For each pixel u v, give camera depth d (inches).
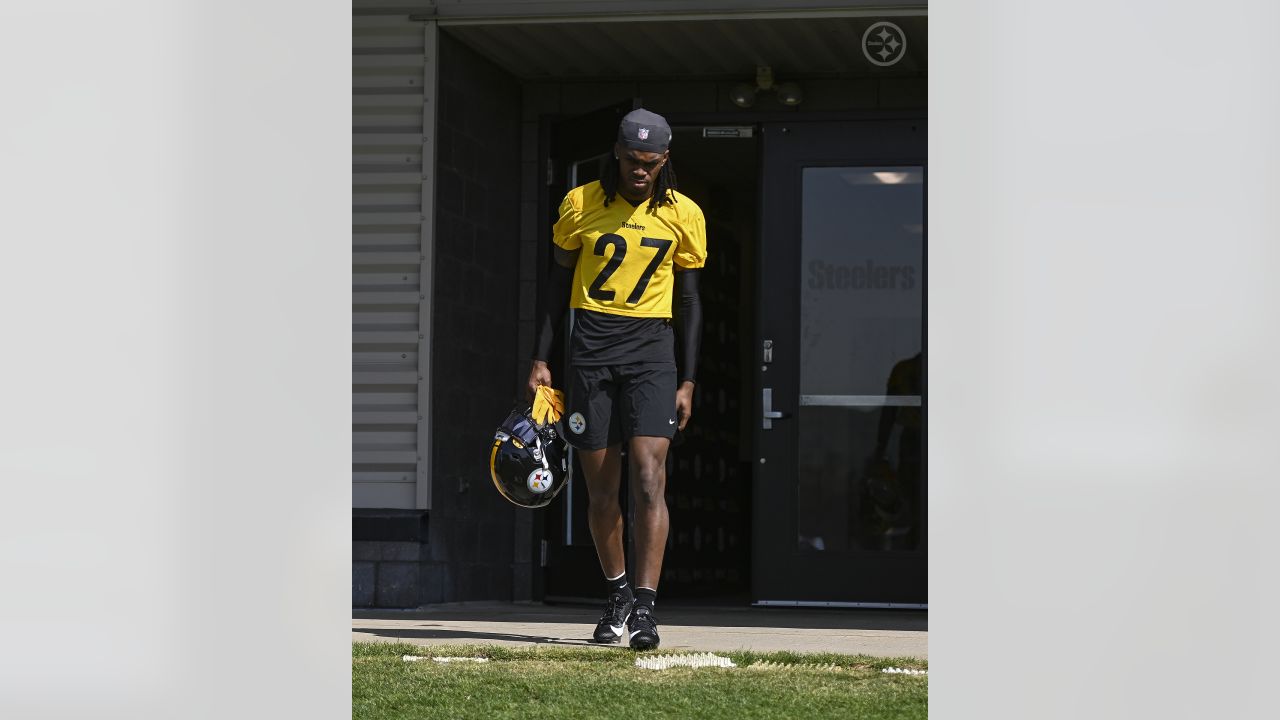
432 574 1090.7
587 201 761.0
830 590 1142.3
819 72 1195.9
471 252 1162.0
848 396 1155.3
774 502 1151.6
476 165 1170.0
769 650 751.1
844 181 1172.5
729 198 1589.6
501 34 1131.3
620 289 754.2
